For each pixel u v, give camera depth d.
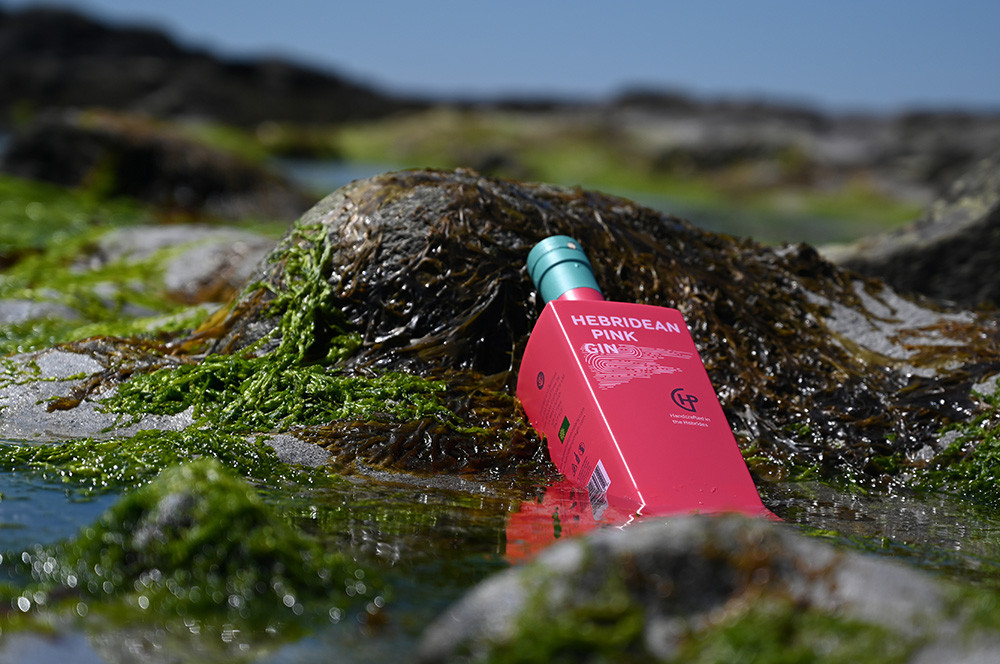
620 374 3.90
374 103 59.41
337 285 4.85
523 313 4.79
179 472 2.46
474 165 36.66
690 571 1.88
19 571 2.40
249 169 16.69
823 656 1.73
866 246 8.32
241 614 2.17
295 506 3.22
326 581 2.35
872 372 5.11
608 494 3.67
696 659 1.75
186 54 60.56
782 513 3.70
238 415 4.12
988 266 7.95
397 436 4.02
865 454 4.55
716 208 28.33
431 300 4.75
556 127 44.34
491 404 4.37
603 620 1.80
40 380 4.44
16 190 14.04
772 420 4.71
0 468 3.46
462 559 2.73
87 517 2.91
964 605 1.85
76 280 7.97
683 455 3.71
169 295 8.11
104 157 15.65
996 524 3.78
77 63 53.66
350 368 4.56
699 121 56.94
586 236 5.19
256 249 8.99
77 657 1.92
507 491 3.70
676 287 5.18
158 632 2.07
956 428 4.67
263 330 4.88
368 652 2.03
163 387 4.30
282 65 58.91
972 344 5.34
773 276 5.71
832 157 41.44
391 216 4.98
